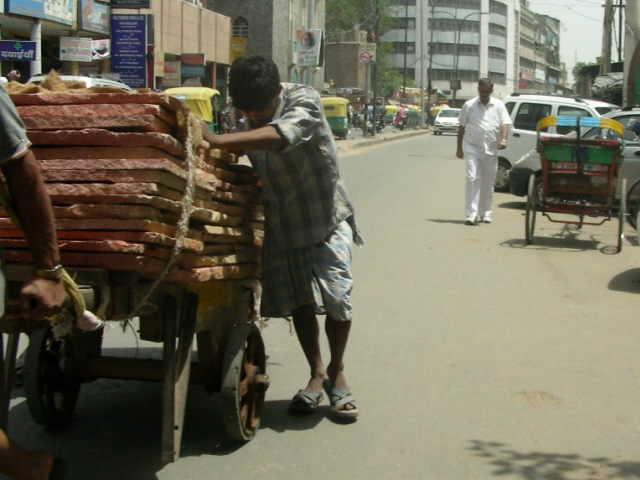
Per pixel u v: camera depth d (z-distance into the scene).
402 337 5.88
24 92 3.25
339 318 4.18
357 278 7.74
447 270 8.16
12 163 2.44
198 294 3.70
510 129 15.38
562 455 3.98
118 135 3.05
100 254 3.05
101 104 3.10
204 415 4.50
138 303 3.21
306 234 4.11
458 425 4.34
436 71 119.38
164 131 3.17
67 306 2.80
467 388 4.89
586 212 9.58
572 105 15.09
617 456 3.98
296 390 4.88
